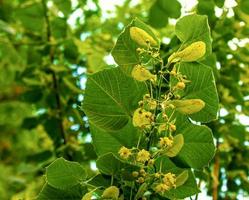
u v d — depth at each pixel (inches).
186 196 29.7
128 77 29.0
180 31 29.3
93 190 27.9
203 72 28.8
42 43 54.9
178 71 28.4
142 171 27.9
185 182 29.8
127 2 61.9
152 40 27.9
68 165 28.8
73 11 56.5
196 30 29.2
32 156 50.6
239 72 50.0
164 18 48.4
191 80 28.9
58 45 54.4
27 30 56.6
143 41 28.0
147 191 29.1
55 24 54.6
